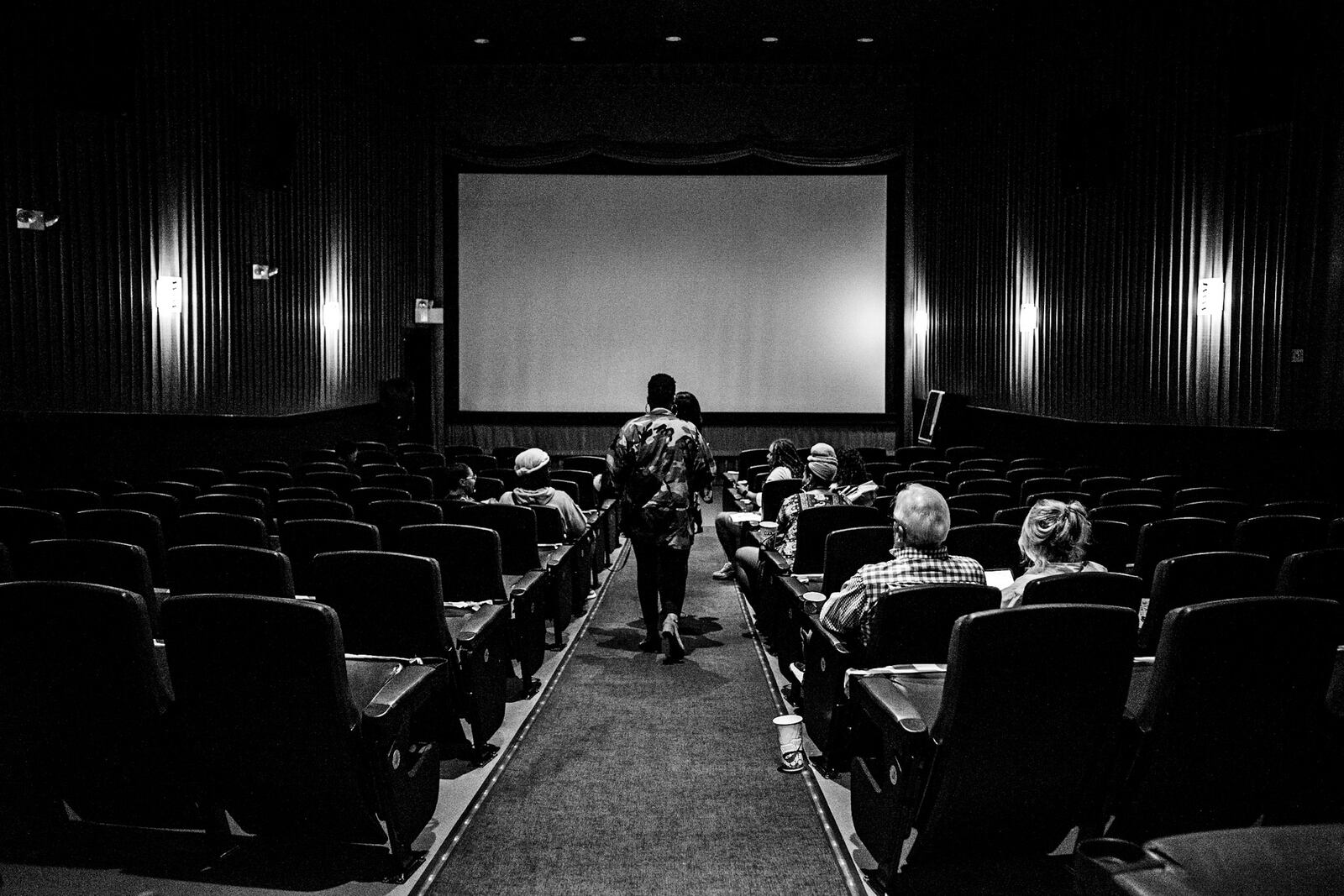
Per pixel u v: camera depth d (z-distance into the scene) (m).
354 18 13.13
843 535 4.14
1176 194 9.44
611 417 15.77
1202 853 1.07
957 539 4.53
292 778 2.79
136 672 2.72
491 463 10.05
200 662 2.68
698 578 8.04
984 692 2.50
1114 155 9.96
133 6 8.64
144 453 8.38
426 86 15.34
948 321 14.89
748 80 15.25
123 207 8.66
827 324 15.70
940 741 2.55
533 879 3.00
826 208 15.61
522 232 15.69
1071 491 6.44
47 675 2.73
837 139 15.37
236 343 10.48
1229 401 8.80
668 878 3.02
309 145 12.21
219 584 3.67
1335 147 7.79
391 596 3.46
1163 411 9.69
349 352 13.48
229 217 10.33
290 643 2.62
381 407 14.43
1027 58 12.36
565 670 5.30
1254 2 8.38
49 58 7.43
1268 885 1.03
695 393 15.73
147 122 8.95
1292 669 2.56
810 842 3.25
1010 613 2.46
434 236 15.50
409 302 15.63
